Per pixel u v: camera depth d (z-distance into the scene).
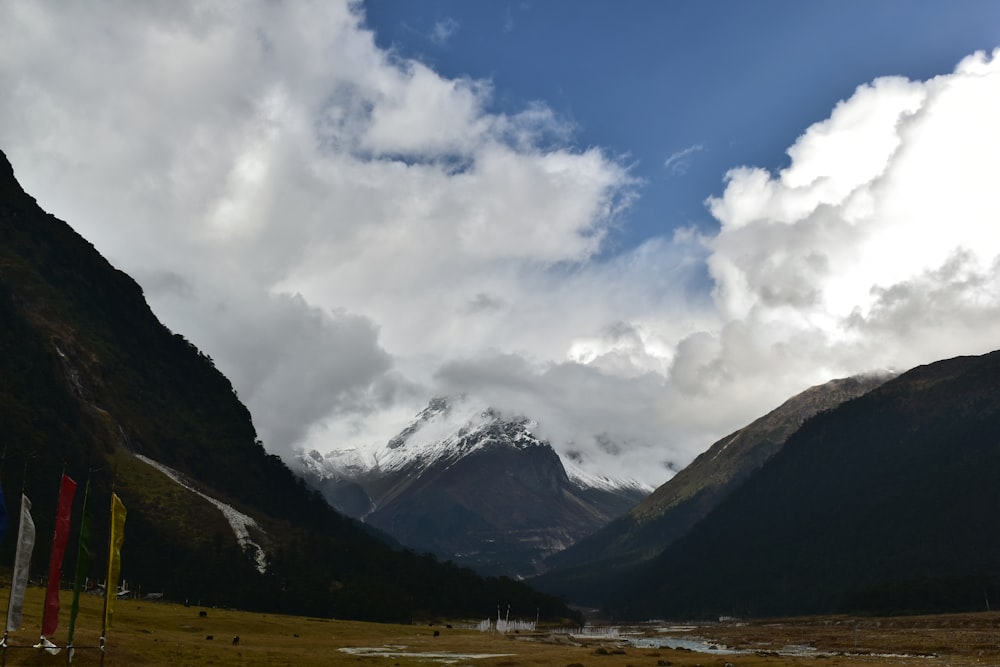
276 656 112.12
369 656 127.44
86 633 96.75
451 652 148.25
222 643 128.00
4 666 67.56
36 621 108.19
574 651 160.75
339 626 198.12
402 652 143.00
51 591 64.62
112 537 69.50
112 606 69.00
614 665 128.25
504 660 132.50
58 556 65.38
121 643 98.56
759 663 135.50
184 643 116.19
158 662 92.44
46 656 80.81
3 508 58.31
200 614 172.38
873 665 133.00
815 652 192.25
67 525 66.44
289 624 181.50
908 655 170.75
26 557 62.12
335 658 117.31
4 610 117.88
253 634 153.62
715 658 150.00
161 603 199.50
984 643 183.75
